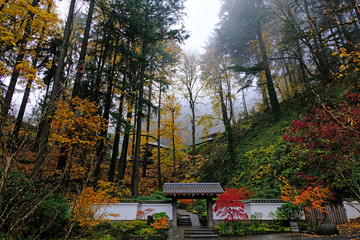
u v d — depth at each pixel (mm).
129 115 17828
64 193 9391
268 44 22328
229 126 19094
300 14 18266
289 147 14008
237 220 10664
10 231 2635
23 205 3084
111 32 15195
